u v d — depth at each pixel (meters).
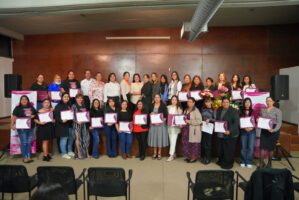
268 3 4.41
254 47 7.99
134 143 5.45
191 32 5.19
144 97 6.00
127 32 8.34
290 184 2.41
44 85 6.09
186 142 4.89
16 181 2.75
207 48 8.20
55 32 8.43
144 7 4.74
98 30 8.32
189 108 4.94
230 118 4.56
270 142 4.44
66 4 4.59
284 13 6.62
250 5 4.53
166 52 8.32
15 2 4.69
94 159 5.16
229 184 2.61
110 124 5.09
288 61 7.83
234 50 8.08
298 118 6.51
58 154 5.54
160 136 5.00
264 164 4.71
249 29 7.99
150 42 8.35
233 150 4.61
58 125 5.05
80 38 8.52
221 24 7.80
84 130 5.16
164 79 6.12
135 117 4.97
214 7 3.28
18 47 8.73
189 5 4.62
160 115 4.87
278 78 5.57
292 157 5.38
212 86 5.69
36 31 8.22
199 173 2.53
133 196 3.47
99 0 4.53
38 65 8.70
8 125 6.54
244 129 4.66
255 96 5.11
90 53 8.51
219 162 4.85
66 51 8.59
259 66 7.98
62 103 5.13
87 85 6.21
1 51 8.29
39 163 4.91
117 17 6.82
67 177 2.69
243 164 4.75
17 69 8.75
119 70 8.47
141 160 5.09
